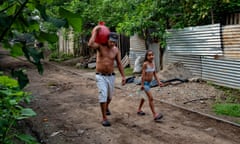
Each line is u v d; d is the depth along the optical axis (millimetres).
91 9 14078
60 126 5363
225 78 8008
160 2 9570
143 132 4973
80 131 5062
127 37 14391
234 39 7512
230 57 7727
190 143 4453
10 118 2324
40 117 5930
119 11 12922
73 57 19578
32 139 2217
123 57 14742
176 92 7844
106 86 5348
